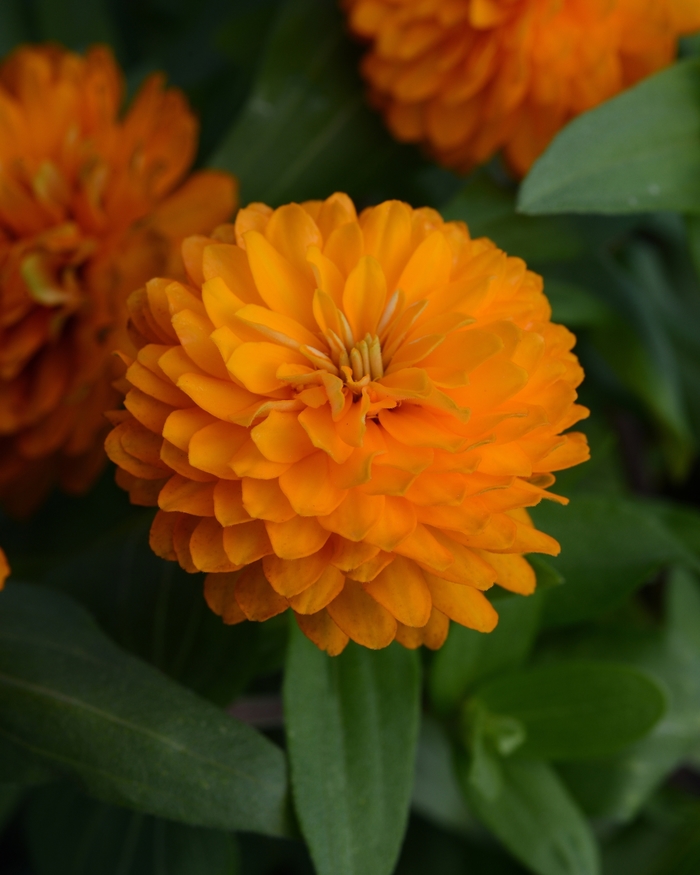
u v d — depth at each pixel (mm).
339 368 284
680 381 385
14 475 344
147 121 343
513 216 347
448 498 266
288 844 359
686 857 334
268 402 270
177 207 340
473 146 344
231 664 306
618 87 340
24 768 285
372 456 268
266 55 357
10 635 293
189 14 427
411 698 294
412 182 368
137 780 282
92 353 325
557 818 317
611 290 361
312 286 285
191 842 324
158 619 314
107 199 335
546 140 341
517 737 313
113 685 288
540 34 333
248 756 283
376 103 352
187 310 274
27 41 413
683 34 341
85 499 372
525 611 312
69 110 339
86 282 335
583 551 314
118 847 327
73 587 321
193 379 270
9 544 372
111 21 441
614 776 331
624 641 336
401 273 287
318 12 358
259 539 269
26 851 392
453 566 271
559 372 276
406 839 349
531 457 273
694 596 344
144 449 275
